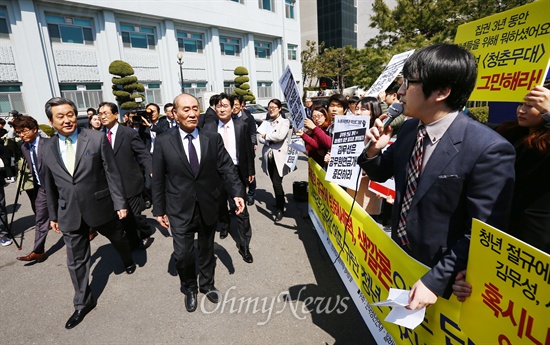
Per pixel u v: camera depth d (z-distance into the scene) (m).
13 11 13.88
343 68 31.95
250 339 2.27
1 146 5.66
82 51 16.23
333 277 3.01
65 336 2.37
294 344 2.20
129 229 3.62
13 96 14.35
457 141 1.21
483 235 1.05
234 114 5.29
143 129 5.49
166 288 2.94
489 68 1.94
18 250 3.88
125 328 2.43
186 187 2.46
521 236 1.65
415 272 1.43
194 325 2.43
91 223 2.54
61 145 2.49
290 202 5.18
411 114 1.30
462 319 1.20
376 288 1.95
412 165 1.42
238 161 3.70
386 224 3.74
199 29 21.27
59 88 15.64
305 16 45.66
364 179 3.47
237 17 22.53
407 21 12.01
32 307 2.75
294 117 3.69
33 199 4.32
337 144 2.71
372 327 2.05
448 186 1.22
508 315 1.00
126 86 16.33
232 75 23.73
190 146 2.46
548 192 1.55
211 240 2.71
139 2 17.53
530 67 1.68
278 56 26.38
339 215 2.70
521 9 1.73
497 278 1.03
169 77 19.98
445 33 11.03
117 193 2.71
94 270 3.29
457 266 1.16
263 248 3.63
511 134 1.82
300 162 8.46
